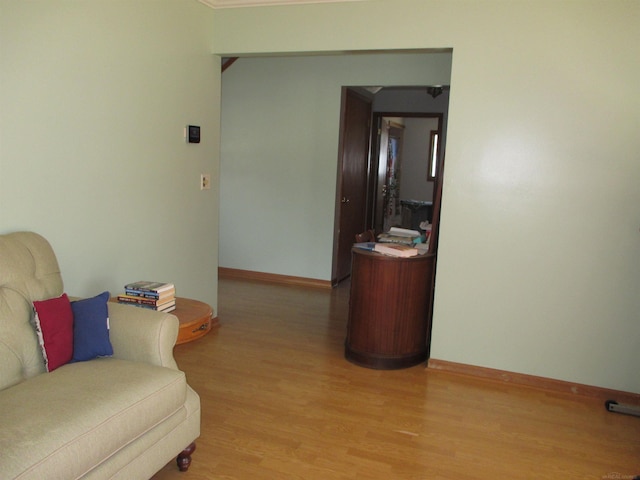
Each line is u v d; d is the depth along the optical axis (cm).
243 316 443
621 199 295
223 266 604
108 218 293
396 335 338
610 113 291
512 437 261
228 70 567
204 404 281
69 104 260
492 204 318
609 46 288
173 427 205
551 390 319
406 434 259
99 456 165
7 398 174
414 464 234
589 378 312
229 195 588
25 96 236
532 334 320
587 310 308
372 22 332
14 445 148
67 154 261
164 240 346
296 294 527
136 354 217
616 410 292
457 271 329
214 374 321
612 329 304
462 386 320
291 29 354
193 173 371
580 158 299
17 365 197
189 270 377
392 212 915
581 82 294
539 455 246
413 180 969
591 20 288
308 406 284
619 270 300
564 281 310
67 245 266
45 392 179
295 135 553
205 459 231
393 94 672
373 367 340
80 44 264
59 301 212
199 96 369
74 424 161
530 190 310
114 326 221
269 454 236
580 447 254
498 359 329
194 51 358
